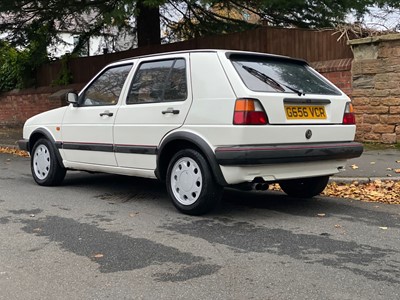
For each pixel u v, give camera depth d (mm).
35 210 6066
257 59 5754
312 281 3713
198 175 5469
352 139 6055
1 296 3504
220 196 5488
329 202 6496
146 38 14602
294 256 4277
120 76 6574
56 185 7660
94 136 6688
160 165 5840
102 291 3568
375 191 7016
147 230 5113
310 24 12492
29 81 19047
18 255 4363
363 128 10555
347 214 5809
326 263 4098
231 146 5094
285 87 5488
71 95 6961
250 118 5047
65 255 4355
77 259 4246
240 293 3510
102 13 11844
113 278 3809
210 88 5344
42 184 7637
